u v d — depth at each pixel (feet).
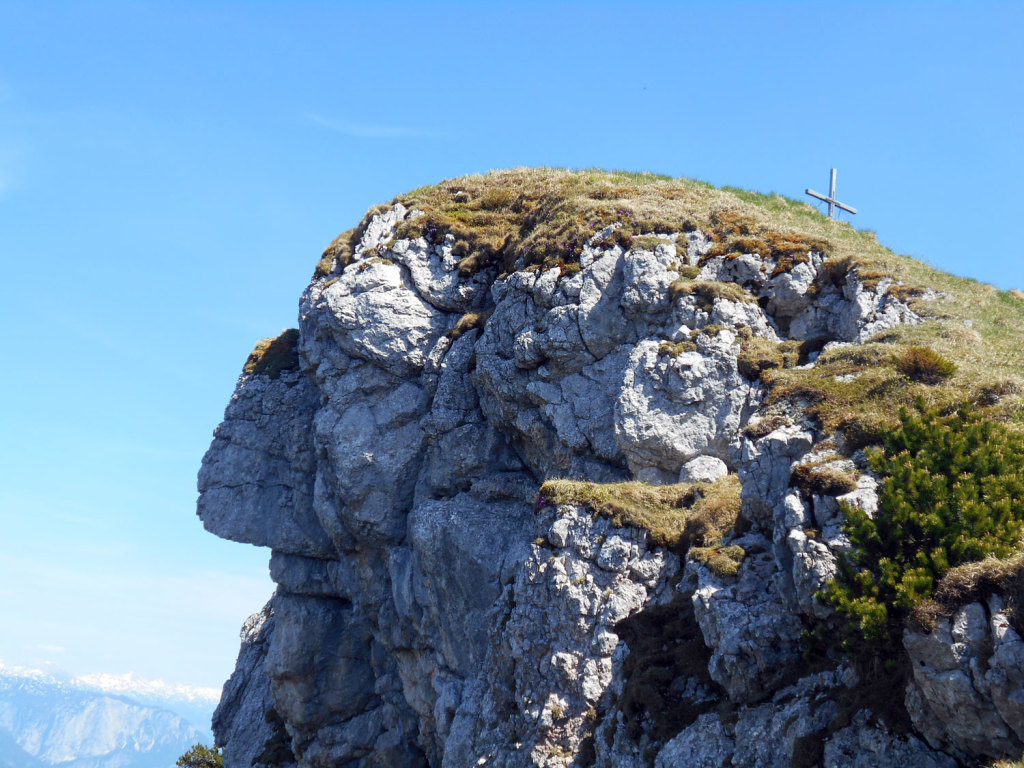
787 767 92.48
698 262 166.50
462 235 197.06
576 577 130.21
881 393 113.50
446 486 177.78
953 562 84.33
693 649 114.01
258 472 212.64
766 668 100.12
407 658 180.55
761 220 174.91
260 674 239.30
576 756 119.65
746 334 154.10
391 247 197.16
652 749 106.83
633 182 201.46
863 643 88.17
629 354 161.58
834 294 159.63
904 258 171.01
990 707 77.10
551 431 165.48
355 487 184.44
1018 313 149.79
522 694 129.90
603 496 135.03
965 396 108.68
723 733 100.68
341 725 194.70
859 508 92.32
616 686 120.16
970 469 92.89
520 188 209.15
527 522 166.81
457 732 148.66
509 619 137.49
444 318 191.72
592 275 166.81
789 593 97.86
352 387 190.19
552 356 166.09
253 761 218.79
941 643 79.41
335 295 192.54
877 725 86.74
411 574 175.42
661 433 149.18
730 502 123.75
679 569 127.95
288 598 203.00
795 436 110.01
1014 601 77.87
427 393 185.98
